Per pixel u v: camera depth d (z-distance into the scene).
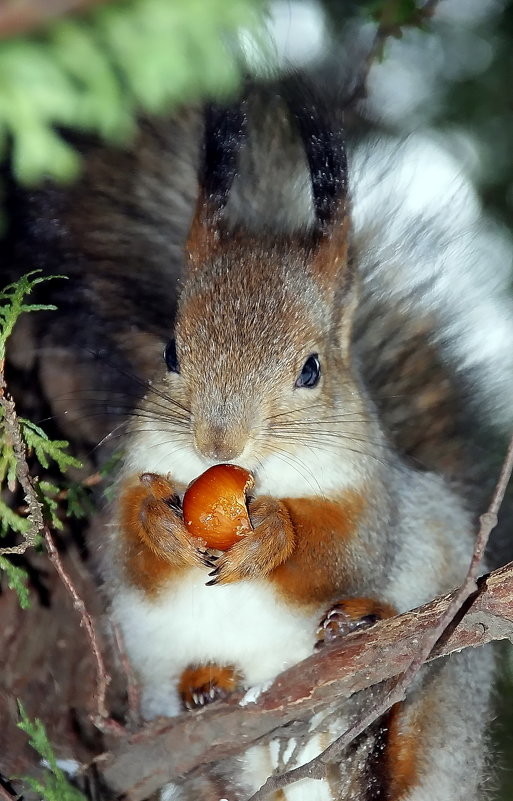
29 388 1.94
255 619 1.88
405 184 1.96
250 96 1.90
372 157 1.96
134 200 1.94
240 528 1.87
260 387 1.87
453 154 2.01
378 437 1.90
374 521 1.88
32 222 1.93
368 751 1.88
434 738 1.89
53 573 1.93
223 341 1.87
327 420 1.88
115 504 1.89
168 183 1.94
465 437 1.95
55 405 1.94
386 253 1.96
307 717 1.86
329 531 1.88
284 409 1.87
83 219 1.94
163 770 1.86
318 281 1.88
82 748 1.91
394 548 1.89
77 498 1.90
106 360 1.94
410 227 1.96
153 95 1.77
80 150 1.94
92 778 1.87
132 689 1.87
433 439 1.95
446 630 1.83
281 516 1.87
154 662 1.88
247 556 1.87
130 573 1.88
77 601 1.84
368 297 1.96
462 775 1.89
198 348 1.87
